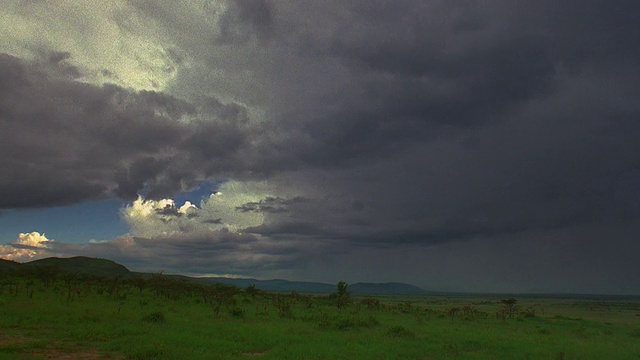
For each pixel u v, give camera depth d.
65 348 18.61
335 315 38.28
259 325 30.67
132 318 29.86
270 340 22.81
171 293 62.88
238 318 36.88
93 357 17.09
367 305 68.12
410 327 34.59
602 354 22.25
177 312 39.25
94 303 43.06
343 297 71.38
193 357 17.02
